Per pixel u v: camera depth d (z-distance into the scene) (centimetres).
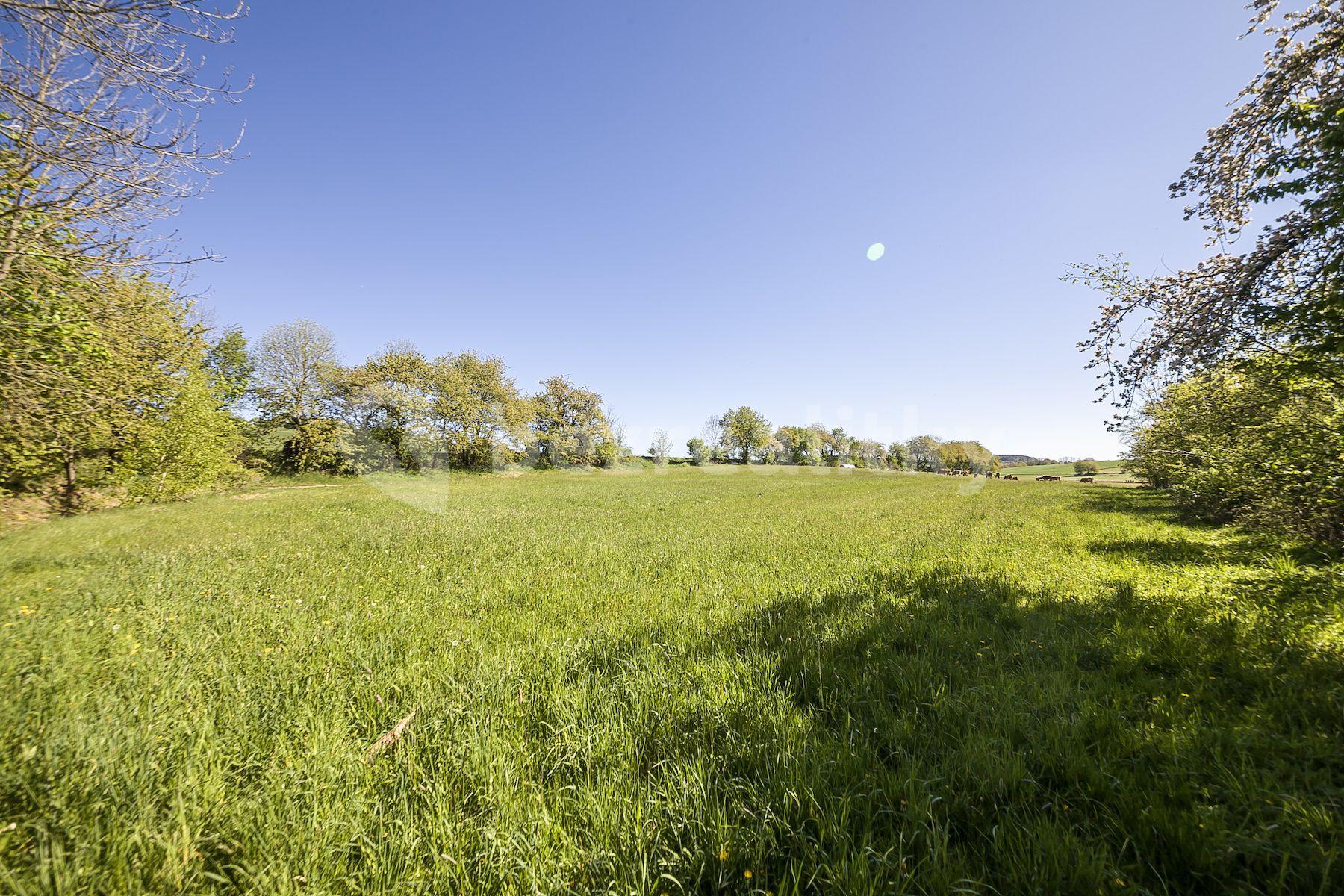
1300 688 315
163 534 1077
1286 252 495
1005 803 228
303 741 271
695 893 184
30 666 369
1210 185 620
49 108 463
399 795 233
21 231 547
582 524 1341
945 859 189
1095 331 664
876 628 464
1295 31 518
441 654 412
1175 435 1237
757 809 222
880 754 273
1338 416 515
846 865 186
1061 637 441
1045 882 182
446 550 903
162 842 197
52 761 246
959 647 428
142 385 1573
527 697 335
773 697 326
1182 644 399
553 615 534
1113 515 1405
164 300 1140
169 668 372
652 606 556
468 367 4594
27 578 663
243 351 3766
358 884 185
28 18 429
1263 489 680
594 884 187
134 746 262
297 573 709
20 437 1041
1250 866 188
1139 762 252
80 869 185
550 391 6450
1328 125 416
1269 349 525
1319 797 214
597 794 230
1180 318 583
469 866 195
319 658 401
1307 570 562
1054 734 275
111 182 541
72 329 712
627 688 339
